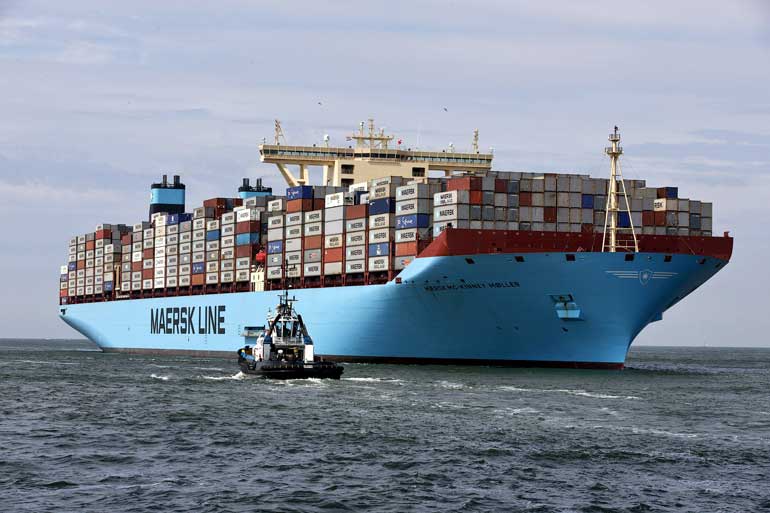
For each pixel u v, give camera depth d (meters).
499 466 71.75
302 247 192.50
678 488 65.38
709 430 90.81
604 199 157.62
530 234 149.12
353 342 179.00
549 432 87.38
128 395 118.88
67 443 81.12
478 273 149.75
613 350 150.25
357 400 111.31
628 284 144.12
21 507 59.50
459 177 154.62
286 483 65.94
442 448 78.69
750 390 137.25
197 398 114.31
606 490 64.69
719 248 156.75
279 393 119.50
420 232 161.62
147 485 65.25
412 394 117.88
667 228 159.00
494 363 159.38
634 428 91.00
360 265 176.38
